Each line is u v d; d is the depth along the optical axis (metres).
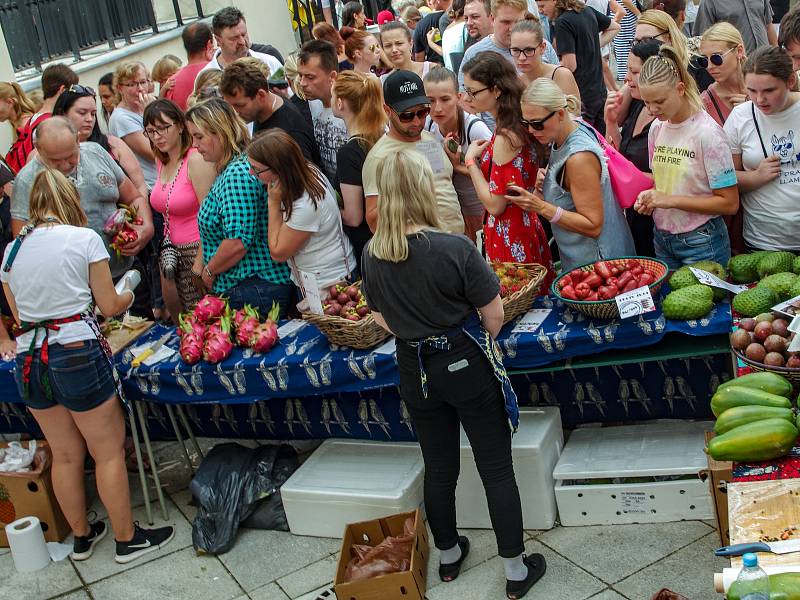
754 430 3.05
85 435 4.29
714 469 3.48
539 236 4.52
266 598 3.98
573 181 4.02
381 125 4.83
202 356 4.45
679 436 4.11
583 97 6.64
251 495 4.44
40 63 8.66
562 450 4.24
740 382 3.25
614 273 4.00
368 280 3.48
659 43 4.68
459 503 4.16
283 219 4.46
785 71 3.89
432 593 3.81
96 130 5.79
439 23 8.98
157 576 4.27
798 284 3.64
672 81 3.93
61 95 5.55
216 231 4.70
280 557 4.24
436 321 3.40
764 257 3.97
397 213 3.32
